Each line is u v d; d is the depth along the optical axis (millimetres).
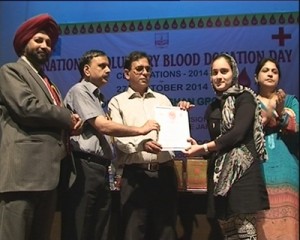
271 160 3006
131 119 2824
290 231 2938
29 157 2369
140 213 2721
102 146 2736
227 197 2557
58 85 4543
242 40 4453
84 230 2643
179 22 4531
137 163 2762
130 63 2879
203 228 3104
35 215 2482
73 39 4609
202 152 2619
